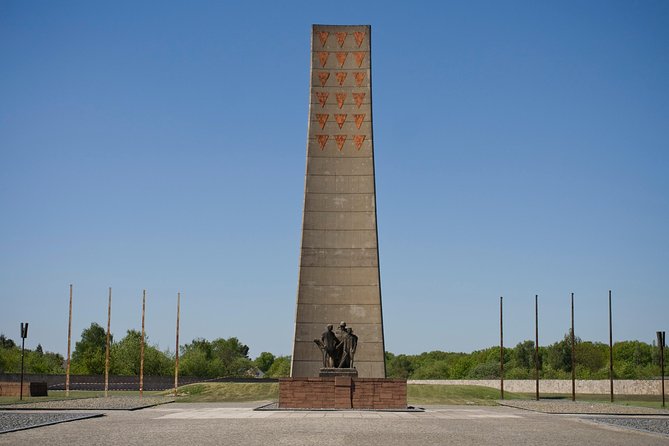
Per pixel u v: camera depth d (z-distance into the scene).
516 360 185.50
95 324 191.62
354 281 74.12
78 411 54.81
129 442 32.97
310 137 77.69
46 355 180.00
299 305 73.50
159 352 160.62
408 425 43.12
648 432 39.12
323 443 32.84
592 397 98.56
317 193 76.25
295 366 72.31
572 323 83.12
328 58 79.94
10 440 33.66
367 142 77.62
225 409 59.81
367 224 75.50
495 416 52.72
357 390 58.84
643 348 192.50
